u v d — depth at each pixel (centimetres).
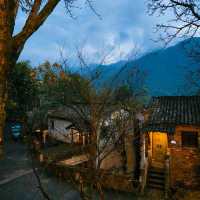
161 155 1931
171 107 1825
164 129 1541
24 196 1430
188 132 1650
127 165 1836
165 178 1606
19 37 221
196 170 1631
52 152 2155
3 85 202
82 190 451
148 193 1577
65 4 376
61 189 1516
